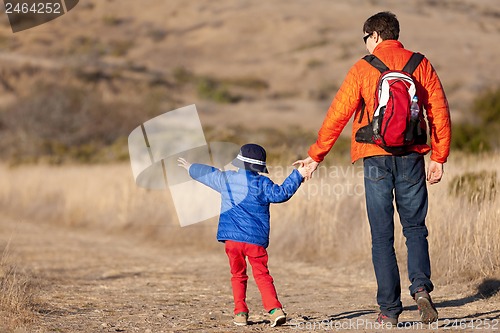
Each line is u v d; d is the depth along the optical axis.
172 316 14.23
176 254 26.70
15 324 12.86
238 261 12.87
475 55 157.12
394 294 11.88
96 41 186.12
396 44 11.91
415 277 11.62
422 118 11.64
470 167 23.33
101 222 36.06
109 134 98.81
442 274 17.83
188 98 142.00
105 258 25.47
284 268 21.78
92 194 38.94
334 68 169.12
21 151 85.00
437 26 182.62
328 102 144.88
